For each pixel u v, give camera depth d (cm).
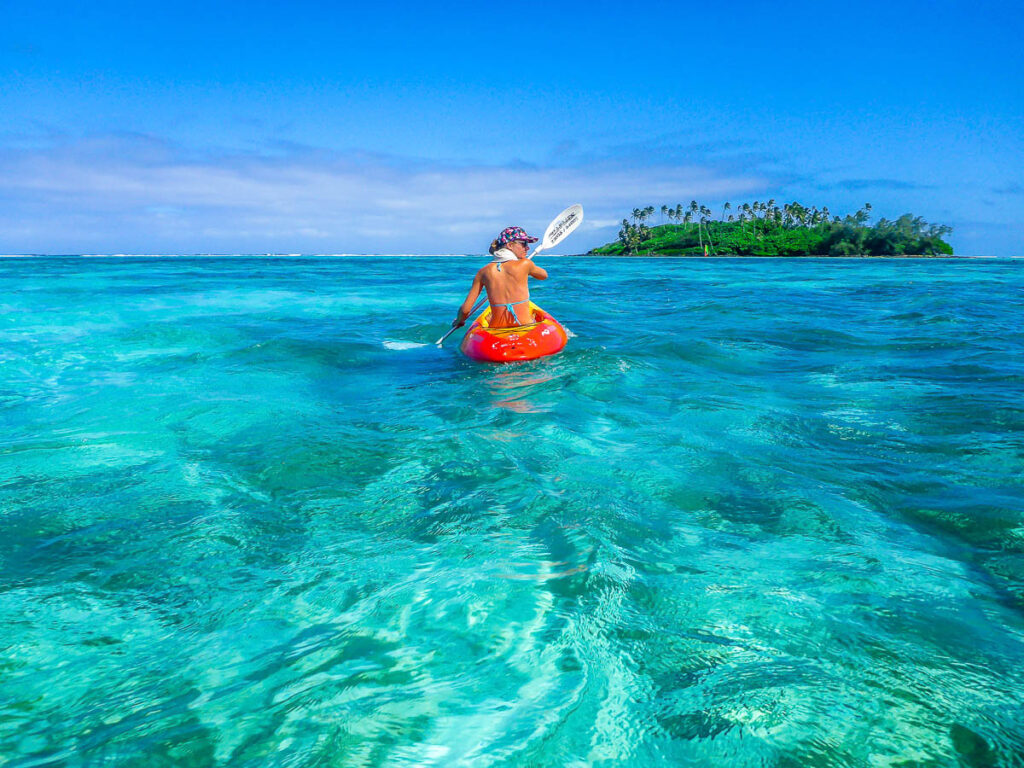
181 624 174
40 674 152
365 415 401
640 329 822
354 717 134
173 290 1474
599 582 188
